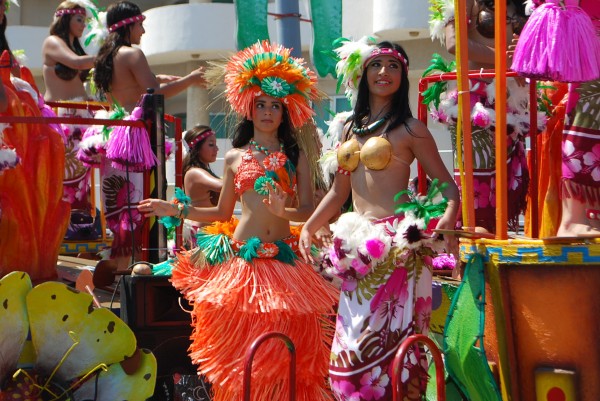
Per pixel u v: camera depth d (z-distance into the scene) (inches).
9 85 232.1
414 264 167.5
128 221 284.2
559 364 151.7
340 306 170.2
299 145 199.8
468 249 164.7
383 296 165.3
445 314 200.1
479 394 161.5
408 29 670.5
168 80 308.3
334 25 272.8
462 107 159.9
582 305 150.1
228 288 184.7
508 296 155.6
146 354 199.5
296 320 186.2
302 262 192.4
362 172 173.5
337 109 637.9
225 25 797.9
